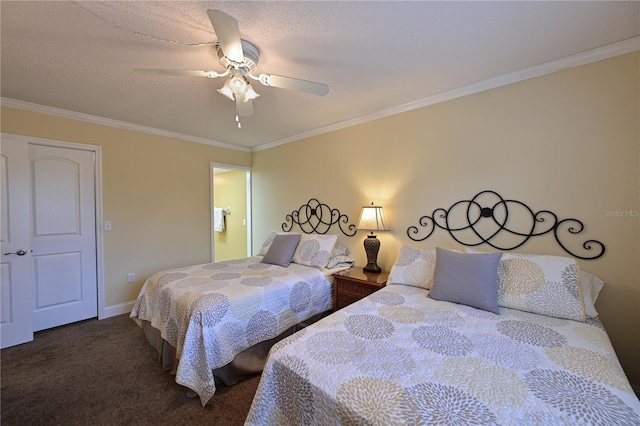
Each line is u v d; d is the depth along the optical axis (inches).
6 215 93.6
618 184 66.2
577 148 71.0
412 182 102.0
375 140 112.6
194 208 149.9
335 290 102.4
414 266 85.2
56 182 107.8
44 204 105.3
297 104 102.0
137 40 62.2
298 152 145.5
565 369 40.9
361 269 111.5
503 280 67.7
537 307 61.4
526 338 50.5
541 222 76.3
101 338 100.3
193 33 59.8
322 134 133.2
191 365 65.0
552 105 74.2
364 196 117.2
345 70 77.0
